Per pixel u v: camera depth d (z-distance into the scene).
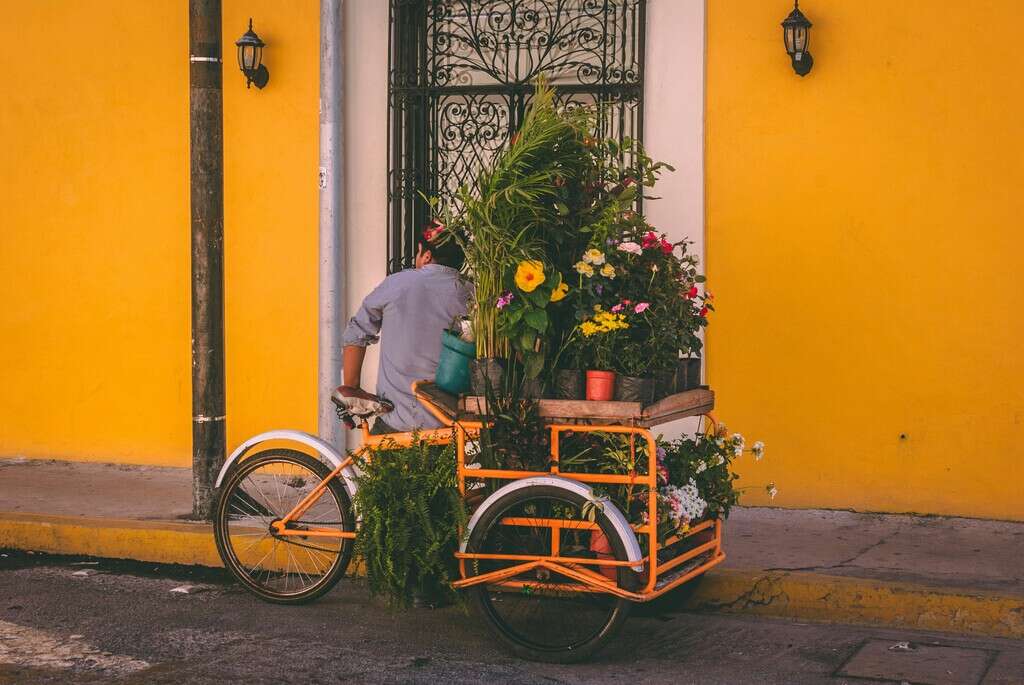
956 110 7.64
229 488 6.59
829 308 7.95
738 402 8.16
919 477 7.82
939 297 7.73
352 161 9.00
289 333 9.23
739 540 7.28
